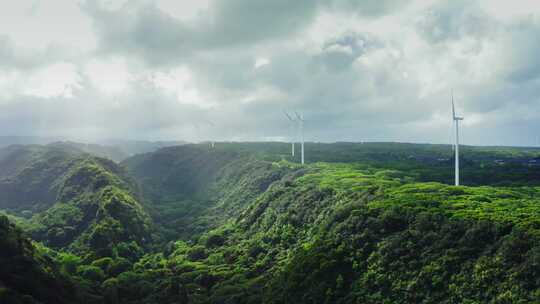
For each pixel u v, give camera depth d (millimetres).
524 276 91312
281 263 157875
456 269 102875
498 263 97062
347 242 129250
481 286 96438
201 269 187125
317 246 137125
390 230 124438
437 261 106812
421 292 104000
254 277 161500
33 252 160250
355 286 115500
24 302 119438
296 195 199875
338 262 123812
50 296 138625
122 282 181750
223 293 152375
